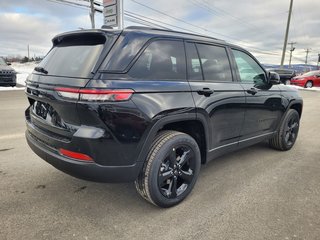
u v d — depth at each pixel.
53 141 2.64
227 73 3.56
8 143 4.93
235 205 2.95
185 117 2.83
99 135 2.36
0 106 9.12
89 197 3.06
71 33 2.90
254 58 4.11
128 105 2.42
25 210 2.76
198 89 3.02
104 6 11.63
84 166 2.44
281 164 4.20
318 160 4.42
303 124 7.55
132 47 2.61
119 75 2.45
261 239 2.38
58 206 2.86
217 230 2.50
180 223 2.61
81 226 2.53
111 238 2.37
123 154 2.49
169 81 2.80
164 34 2.92
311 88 23.08
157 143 2.70
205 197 3.12
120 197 3.08
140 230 2.49
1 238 2.32
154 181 2.66
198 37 3.32
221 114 3.32
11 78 15.59
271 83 4.16
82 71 2.48
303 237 2.41
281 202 3.02
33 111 3.13
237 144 3.78
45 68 3.00
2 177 3.50
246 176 3.72
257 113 3.98
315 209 2.88
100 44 2.62
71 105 2.40
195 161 3.05
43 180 3.45
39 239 2.32
